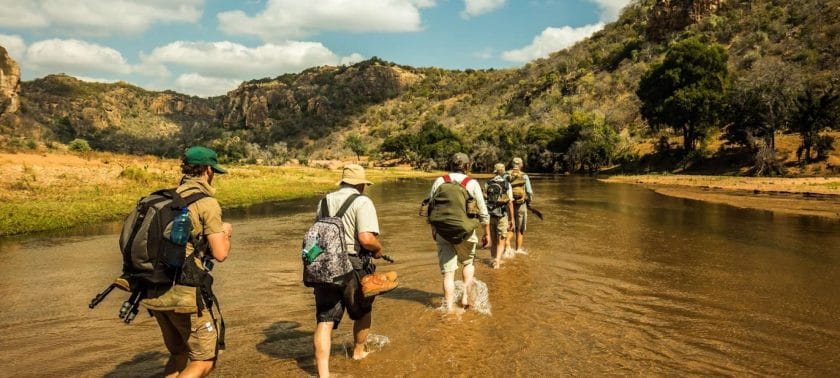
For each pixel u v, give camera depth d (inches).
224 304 227.0
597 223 508.1
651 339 180.7
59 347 175.9
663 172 2020.2
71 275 290.5
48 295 245.6
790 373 152.5
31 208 575.5
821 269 291.9
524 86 5959.6
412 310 215.3
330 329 147.6
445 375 151.6
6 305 227.6
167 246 115.9
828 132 1740.9
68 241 420.8
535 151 3166.8
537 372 153.6
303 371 155.0
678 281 264.1
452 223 204.7
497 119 5295.3
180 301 117.4
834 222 514.0
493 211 291.9
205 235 123.8
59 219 530.3
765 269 292.4
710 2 4621.1
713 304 222.8
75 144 2299.5
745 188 1113.4
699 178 1534.2
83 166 1005.2
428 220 213.5
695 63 2100.1
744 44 3408.0
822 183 1057.5
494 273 283.3
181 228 116.6
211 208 123.8
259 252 360.8
